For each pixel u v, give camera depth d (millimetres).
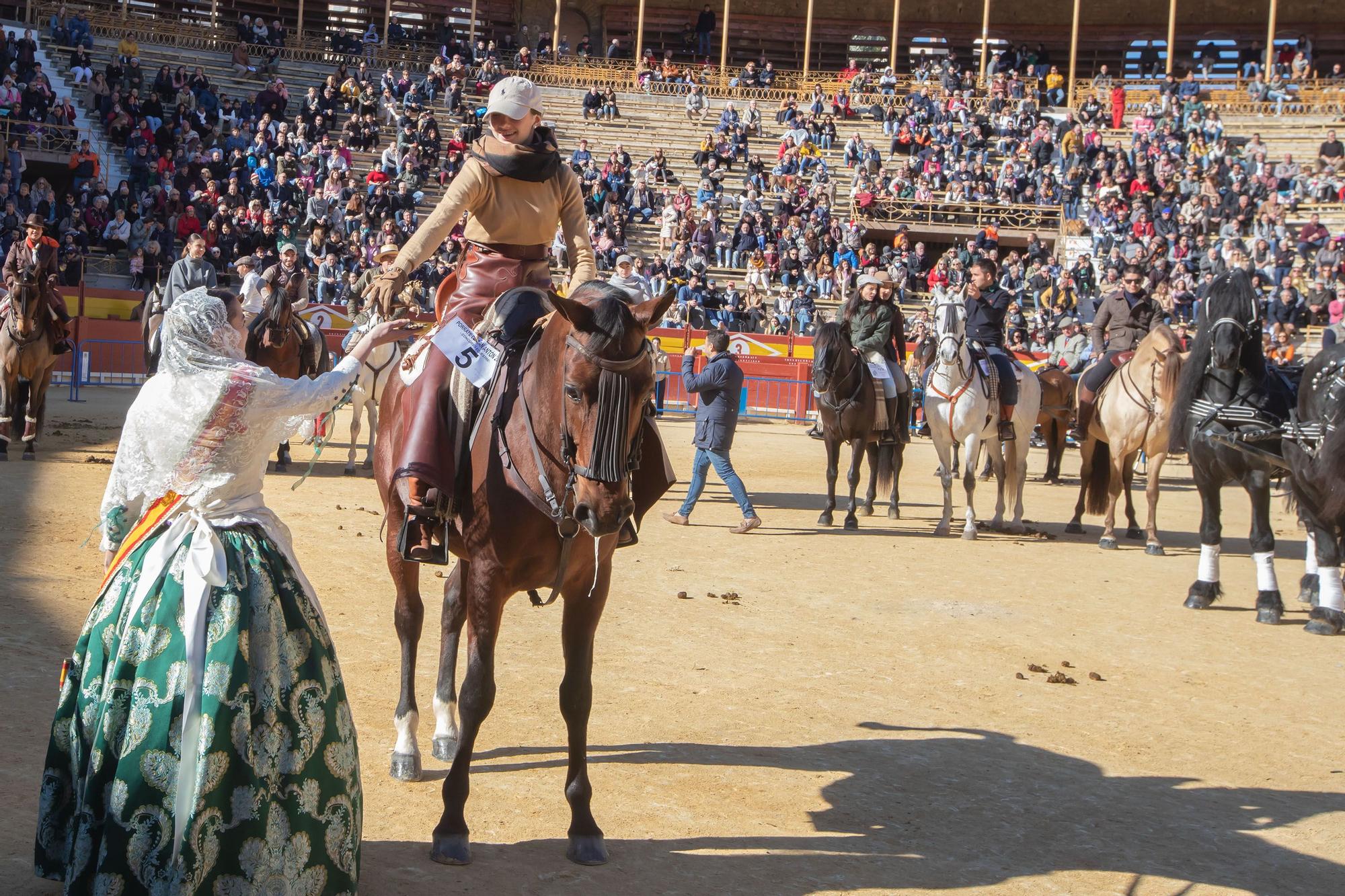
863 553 12141
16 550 9508
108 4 44969
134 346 27984
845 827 5211
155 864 3566
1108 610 9938
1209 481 10172
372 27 47000
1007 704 7195
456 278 5672
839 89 47688
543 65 47281
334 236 31812
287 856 3730
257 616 3832
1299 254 33875
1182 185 36906
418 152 36906
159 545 3877
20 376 15047
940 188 39688
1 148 31375
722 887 4555
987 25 48031
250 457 4020
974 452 13359
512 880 4512
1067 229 36656
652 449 4953
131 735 3646
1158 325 13164
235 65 42062
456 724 5887
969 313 14070
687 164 42375
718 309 32125
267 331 13898
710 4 53719
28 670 6465
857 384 13602
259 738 3723
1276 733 6879
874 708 6973
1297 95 44531
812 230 35781
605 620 8672
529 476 4574
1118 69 52531
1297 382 10742
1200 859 5051
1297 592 11117
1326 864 5055
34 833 4555
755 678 7449
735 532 13078
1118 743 6570
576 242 5590
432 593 9125
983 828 5273
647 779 5652
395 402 5621
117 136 34344
